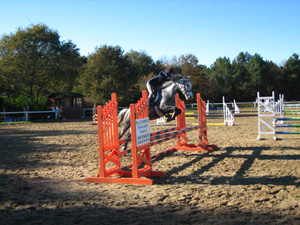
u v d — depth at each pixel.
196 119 25.08
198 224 3.42
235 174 5.92
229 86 57.09
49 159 8.16
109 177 6.09
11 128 19.12
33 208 4.17
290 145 9.41
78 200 4.54
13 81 30.61
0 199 4.63
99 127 5.75
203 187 5.08
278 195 4.46
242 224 3.38
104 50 34.62
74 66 37.75
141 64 53.84
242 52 71.56
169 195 4.69
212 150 9.04
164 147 10.02
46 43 31.95
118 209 4.06
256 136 12.16
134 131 5.64
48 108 30.53
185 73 52.41
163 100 7.41
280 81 60.03
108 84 34.47
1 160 8.12
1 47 30.98
